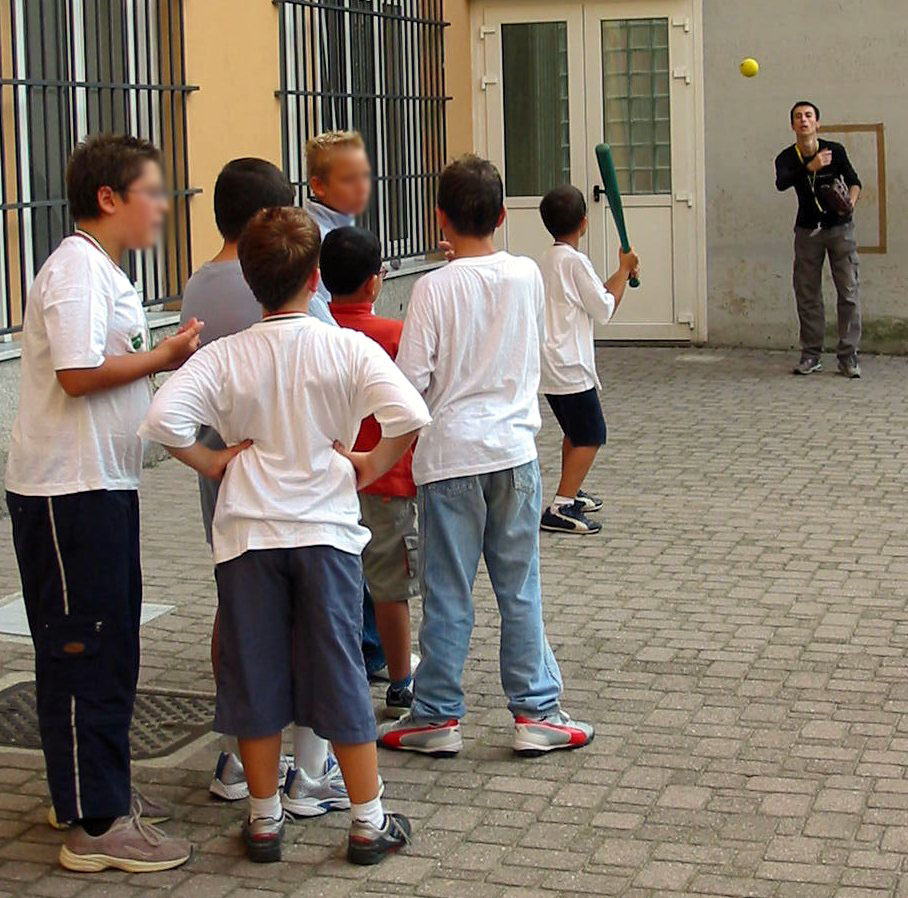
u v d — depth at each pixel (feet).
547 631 19.79
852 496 26.76
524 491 15.66
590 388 24.35
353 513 13.42
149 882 13.33
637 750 15.94
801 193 38.24
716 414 34.27
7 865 13.64
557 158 43.78
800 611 20.47
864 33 40.52
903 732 16.28
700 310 43.21
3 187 26.40
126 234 13.28
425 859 13.64
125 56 29.66
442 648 15.72
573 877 13.24
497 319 15.49
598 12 42.70
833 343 42.29
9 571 22.99
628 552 23.50
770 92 41.55
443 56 42.06
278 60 34.32
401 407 12.90
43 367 13.06
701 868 13.32
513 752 15.97
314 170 17.48
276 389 13.12
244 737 13.35
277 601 13.26
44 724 13.33
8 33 26.63
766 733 16.31
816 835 13.89
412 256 40.50
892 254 41.22
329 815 14.61
